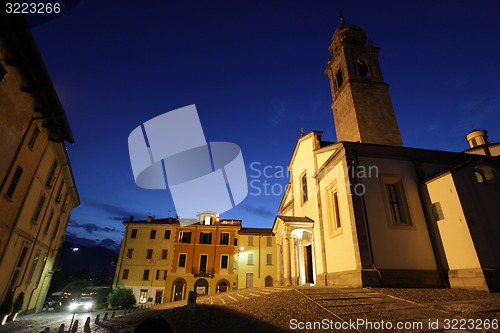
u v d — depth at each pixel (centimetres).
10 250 1446
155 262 4091
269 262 4153
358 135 2312
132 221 4428
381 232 1345
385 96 2503
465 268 1193
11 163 1252
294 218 1873
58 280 5484
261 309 915
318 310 826
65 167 2066
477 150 2422
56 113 1429
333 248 1521
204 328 807
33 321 1717
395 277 1250
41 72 1166
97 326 1557
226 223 4394
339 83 2861
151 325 218
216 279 3978
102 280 7531
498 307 799
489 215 1259
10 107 1152
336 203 1598
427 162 1591
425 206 1439
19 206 1434
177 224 4275
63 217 2558
